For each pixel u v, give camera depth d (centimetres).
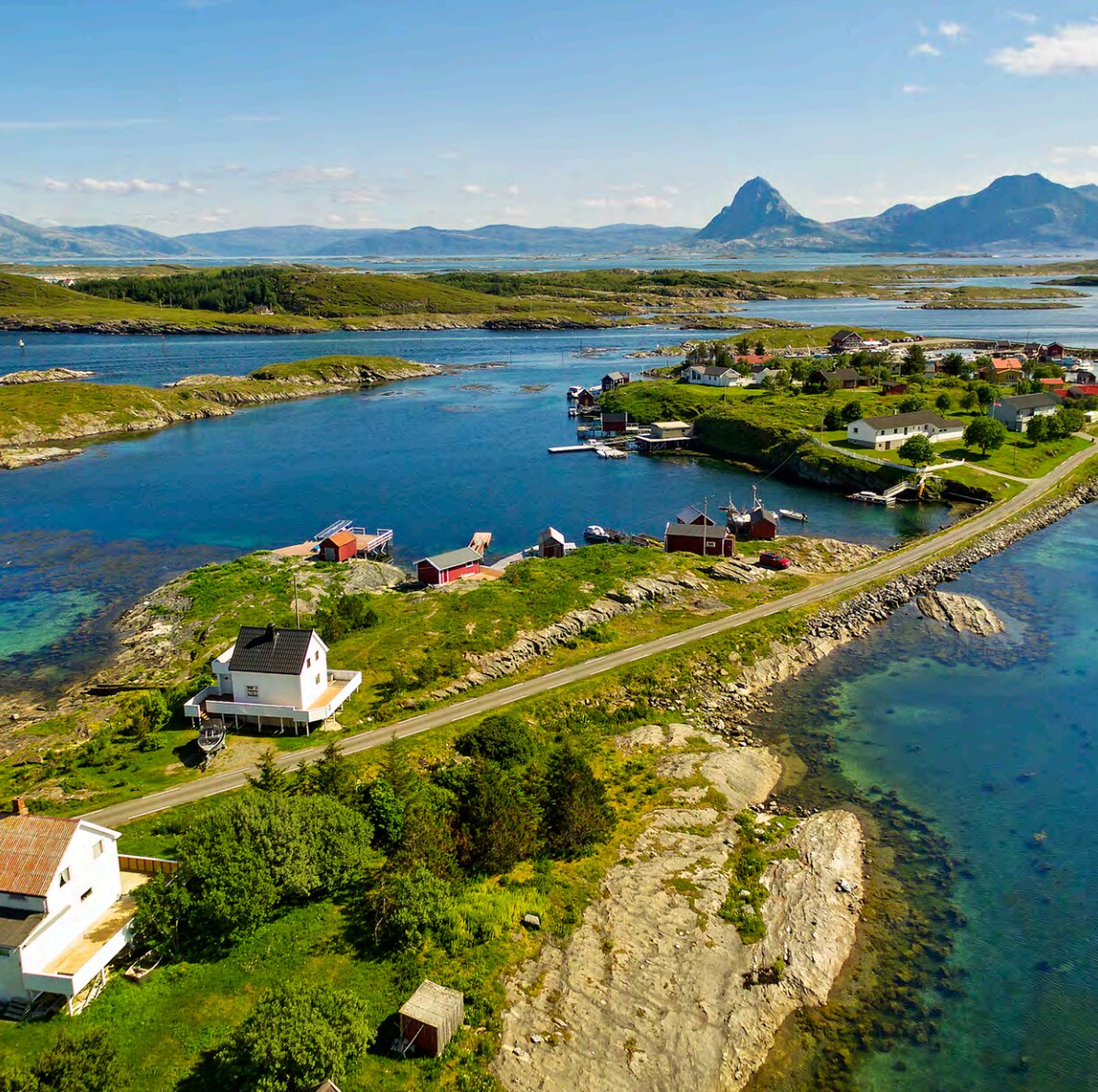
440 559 9038
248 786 4972
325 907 4006
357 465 15125
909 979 3881
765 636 7406
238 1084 3008
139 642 7731
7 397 18100
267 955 3681
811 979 3844
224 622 7788
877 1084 3372
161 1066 3109
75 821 3591
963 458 13450
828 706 6494
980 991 3819
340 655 6762
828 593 8412
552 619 7469
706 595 8319
